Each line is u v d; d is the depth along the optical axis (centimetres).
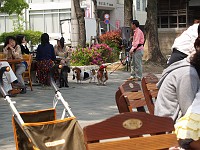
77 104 1080
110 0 4188
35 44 3041
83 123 842
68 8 3941
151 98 582
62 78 1405
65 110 546
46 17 4031
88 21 2842
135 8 4400
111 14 4269
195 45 435
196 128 391
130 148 328
